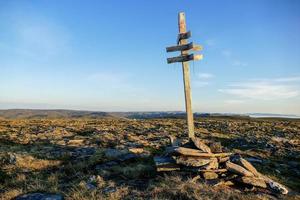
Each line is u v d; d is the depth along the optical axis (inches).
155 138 1093.1
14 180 461.7
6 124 2070.6
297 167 639.8
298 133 1544.0
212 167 433.4
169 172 446.9
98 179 437.1
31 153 674.2
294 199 399.9
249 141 1035.3
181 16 520.7
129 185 416.2
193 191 368.5
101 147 808.9
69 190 401.4
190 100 518.0
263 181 427.2
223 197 356.8
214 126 1966.0
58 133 1339.8
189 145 481.4
